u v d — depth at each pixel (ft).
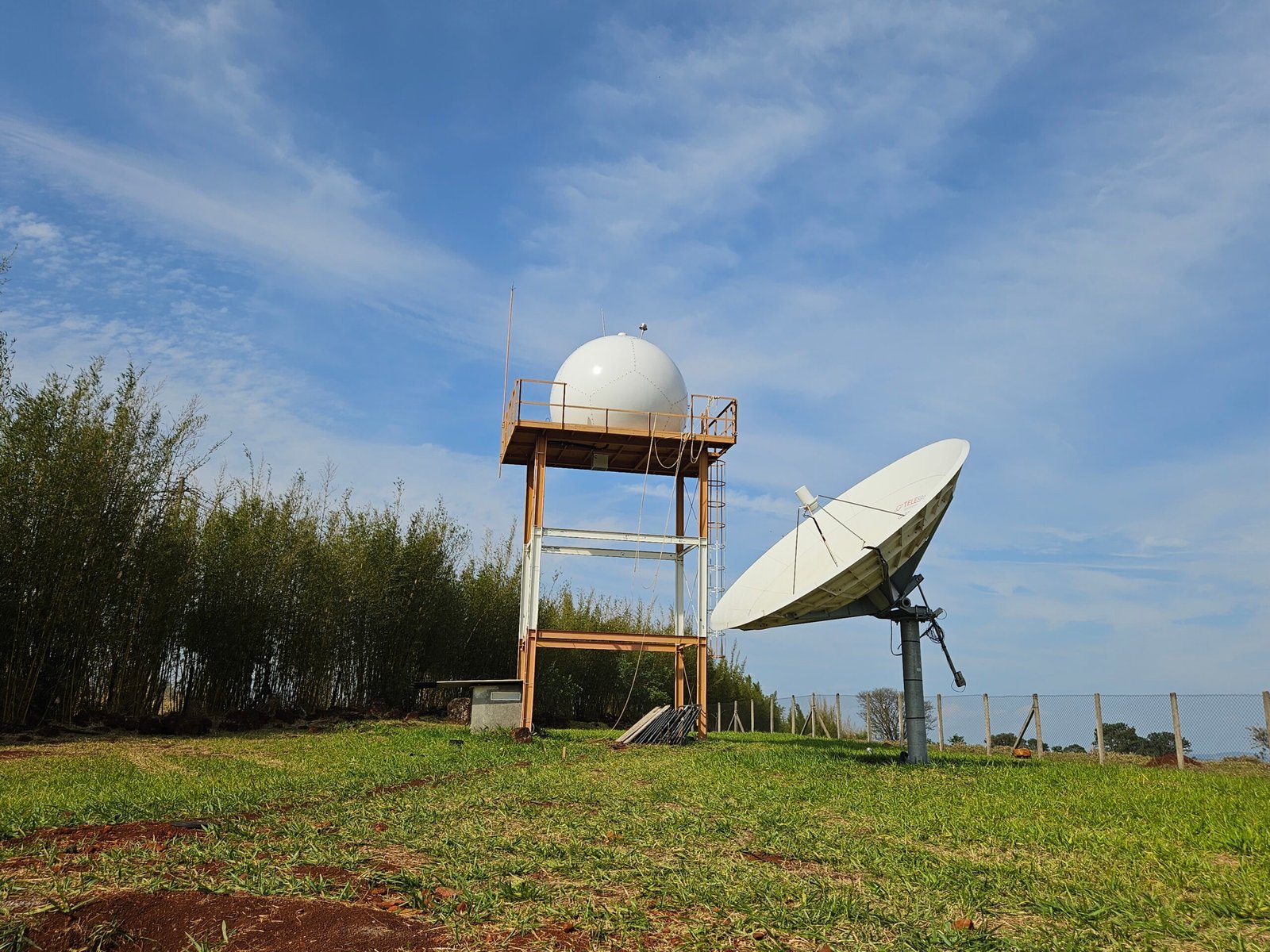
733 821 31.24
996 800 36.24
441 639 99.66
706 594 82.94
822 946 17.75
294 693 83.92
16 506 56.90
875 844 27.76
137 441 65.05
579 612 124.06
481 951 16.87
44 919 18.11
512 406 84.23
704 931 18.34
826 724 96.27
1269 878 22.52
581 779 43.68
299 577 82.79
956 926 19.02
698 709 80.02
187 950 17.12
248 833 26.11
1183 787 41.01
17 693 58.54
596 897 20.72
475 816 31.07
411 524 96.17
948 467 51.93
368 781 40.98
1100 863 25.23
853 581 53.52
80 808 30.01
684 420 85.51
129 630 66.13
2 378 57.36
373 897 19.89
